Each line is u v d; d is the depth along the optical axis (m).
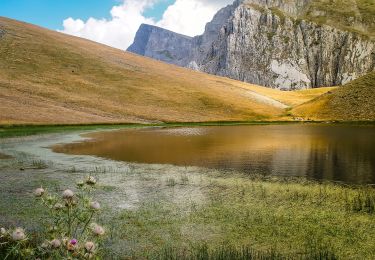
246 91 137.25
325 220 13.70
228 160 29.06
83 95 98.69
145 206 15.56
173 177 22.02
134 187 19.23
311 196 17.20
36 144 39.84
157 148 37.22
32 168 24.78
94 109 88.50
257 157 30.75
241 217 14.07
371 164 26.80
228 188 18.98
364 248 11.09
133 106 98.50
